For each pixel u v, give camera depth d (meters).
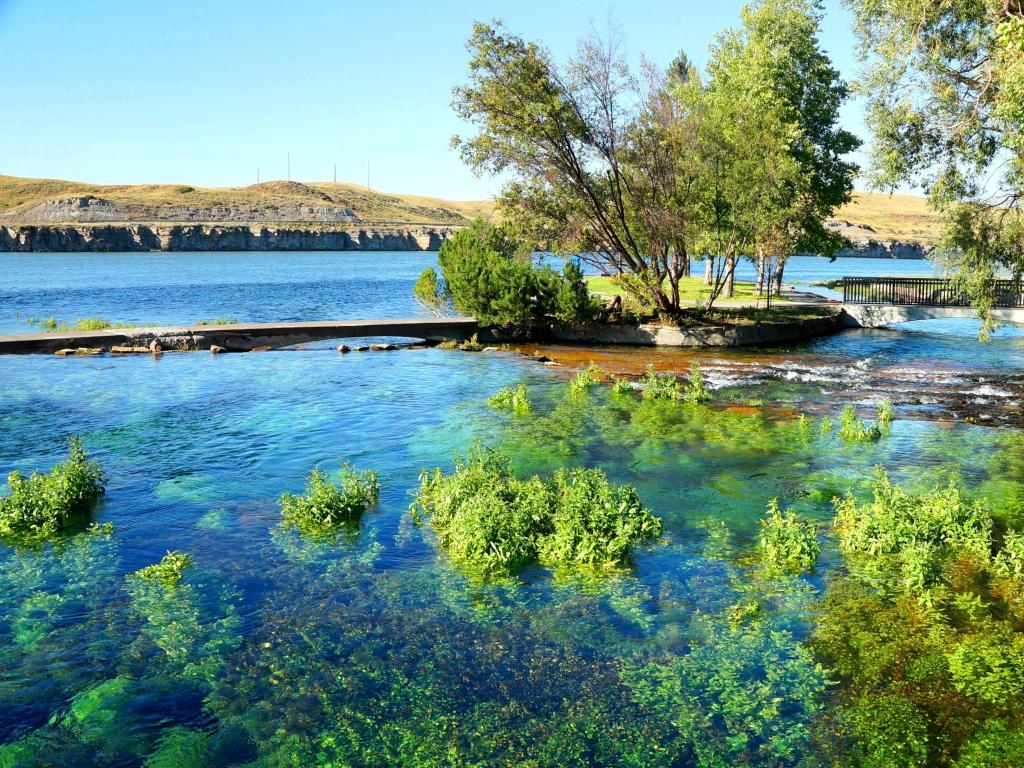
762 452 17.31
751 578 10.88
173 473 15.51
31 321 41.94
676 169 33.09
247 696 8.00
